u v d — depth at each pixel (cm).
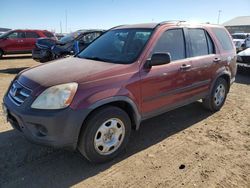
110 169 321
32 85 303
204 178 305
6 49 1537
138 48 369
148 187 288
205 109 534
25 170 314
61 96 283
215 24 526
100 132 315
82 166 325
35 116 281
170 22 418
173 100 407
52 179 299
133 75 338
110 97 310
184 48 425
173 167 327
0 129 424
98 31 1085
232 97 653
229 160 345
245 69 945
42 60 1088
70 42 1022
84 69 329
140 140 400
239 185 293
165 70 378
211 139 408
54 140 285
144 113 366
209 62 467
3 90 684
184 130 441
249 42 2009
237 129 448
